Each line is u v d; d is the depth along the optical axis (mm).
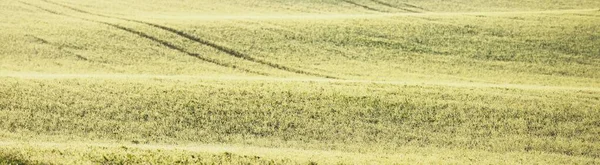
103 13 49719
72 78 28562
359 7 59000
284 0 61000
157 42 40375
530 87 30312
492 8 60500
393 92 27938
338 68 36625
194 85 28141
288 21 46406
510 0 64750
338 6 59062
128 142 21766
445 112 25562
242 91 27406
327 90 27938
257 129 23578
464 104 26484
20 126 22594
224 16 50500
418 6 60625
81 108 24734
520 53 40094
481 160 19984
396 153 21156
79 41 39875
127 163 15500
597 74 36375
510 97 27594
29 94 25797
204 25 44375
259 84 28750
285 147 21891
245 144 22078
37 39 39938
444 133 23578
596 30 44625
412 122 24578
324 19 47344
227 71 35156
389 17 48156
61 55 36969
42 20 45562
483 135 23469
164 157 16359
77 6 52500
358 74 35406
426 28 45125
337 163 16938
